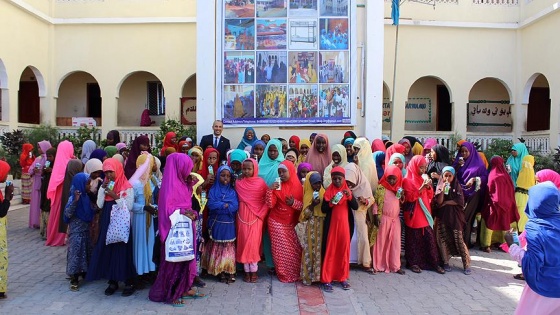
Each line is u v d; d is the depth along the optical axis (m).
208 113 8.16
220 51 8.12
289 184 5.99
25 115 17.48
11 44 14.30
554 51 14.16
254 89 8.13
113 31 16.25
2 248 5.25
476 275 6.43
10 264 6.81
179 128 14.40
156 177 6.07
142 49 16.20
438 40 15.88
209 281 6.05
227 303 5.23
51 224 7.96
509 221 7.48
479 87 16.98
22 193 12.24
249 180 6.01
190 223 5.13
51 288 5.70
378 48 8.08
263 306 5.14
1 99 14.30
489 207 7.62
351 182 6.12
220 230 5.89
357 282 6.09
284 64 8.12
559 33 13.95
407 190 6.52
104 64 16.28
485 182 7.71
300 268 6.10
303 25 8.11
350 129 8.16
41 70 15.88
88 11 16.16
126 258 5.33
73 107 17.66
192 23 16.06
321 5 8.09
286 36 8.11
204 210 6.13
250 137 7.88
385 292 5.68
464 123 15.96
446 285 5.98
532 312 3.73
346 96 8.12
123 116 17.47
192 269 5.20
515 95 15.98
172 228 5.03
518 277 6.26
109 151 8.30
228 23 8.11
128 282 5.45
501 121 16.95
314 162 6.95
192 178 5.35
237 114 8.16
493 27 15.83
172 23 16.09
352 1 8.09
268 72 8.12
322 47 8.11
